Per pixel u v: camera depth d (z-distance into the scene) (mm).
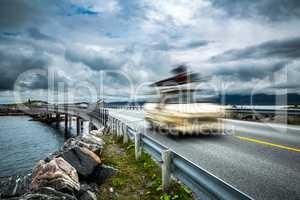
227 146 6375
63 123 70438
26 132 45844
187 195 3420
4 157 22016
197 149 6043
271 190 3283
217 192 2367
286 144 6594
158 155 4398
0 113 123062
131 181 4434
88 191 3742
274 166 4418
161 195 3584
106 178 4719
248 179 3725
